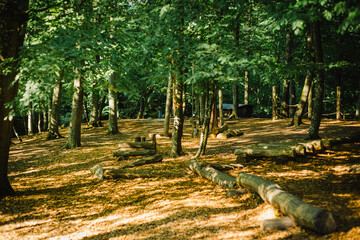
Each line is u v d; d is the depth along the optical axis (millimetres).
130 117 37281
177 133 11625
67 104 29984
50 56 5180
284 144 9508
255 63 6555
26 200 7375
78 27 6676
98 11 7277
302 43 22016
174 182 8062
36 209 6785
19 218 6293
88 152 13867
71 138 15328
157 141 15789
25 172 10961
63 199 7414
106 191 7820
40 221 6137
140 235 5121
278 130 16062
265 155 9031
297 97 34938
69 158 12898
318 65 9422
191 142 15023
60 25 7984
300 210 4398
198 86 10695
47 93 5484
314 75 16219
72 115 15336
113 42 6438
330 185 6293
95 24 6633
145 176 8703
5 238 5430
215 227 4992
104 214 6332
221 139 15344
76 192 7926
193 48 7160
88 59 5863
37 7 9938
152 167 9930
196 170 8383
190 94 23422
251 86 29078
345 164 7789
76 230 5680
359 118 16656
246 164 8953
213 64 6434
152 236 5012
